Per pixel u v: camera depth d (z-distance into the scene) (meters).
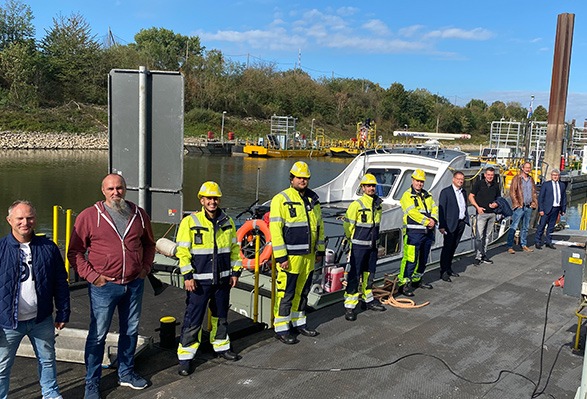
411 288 7.56
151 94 5.65
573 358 5.32
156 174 5.75
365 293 6.56
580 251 4.91
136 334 4.39
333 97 88.50
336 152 57.38
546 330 6.07
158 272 7.61
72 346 4.95
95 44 64.56
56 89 59.56
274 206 5.30
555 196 10.42
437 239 9.43
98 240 4.06
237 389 4.45
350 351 5.31
